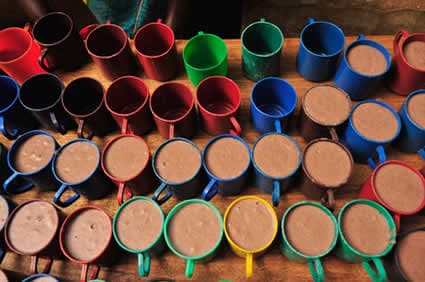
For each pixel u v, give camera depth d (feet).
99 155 2.34
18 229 2.23
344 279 2.08
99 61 2.68
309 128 2.37
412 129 2.21
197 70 2.55
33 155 2.45
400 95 2.61
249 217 2.10
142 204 2.20
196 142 2.60
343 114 2.31
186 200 2.17
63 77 2.99
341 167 2.15
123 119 2.44
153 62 2.64
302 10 4.31
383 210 2.01
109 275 2.21
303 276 2.11
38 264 2.32
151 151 2.60
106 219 2.19
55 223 2.22
